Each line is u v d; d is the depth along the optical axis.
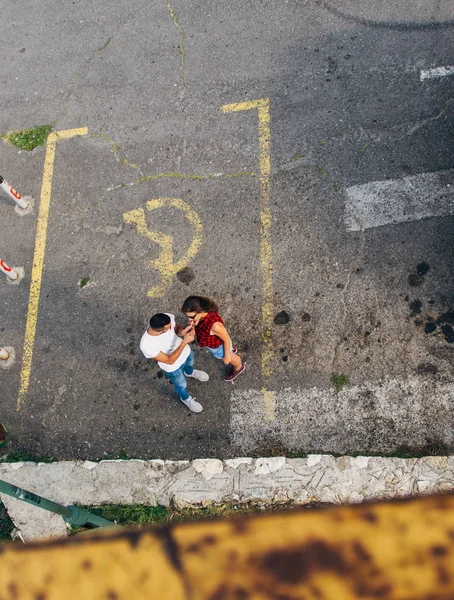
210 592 0.49
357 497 4.93
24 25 8.41
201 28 7.77
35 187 7.19
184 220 6.61
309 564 0.49
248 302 6.01
